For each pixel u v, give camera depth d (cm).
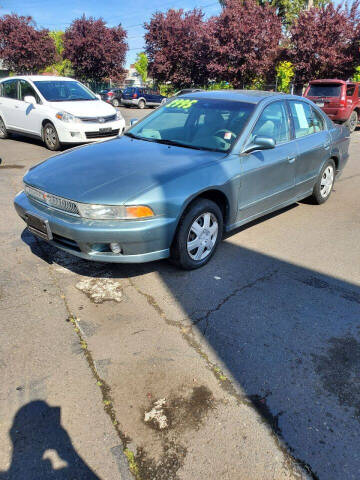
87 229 290
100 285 327
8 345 252
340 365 246
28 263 360
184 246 329
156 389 222
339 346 263
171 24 2594
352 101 1359
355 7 2019
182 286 329
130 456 184
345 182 703
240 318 289
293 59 2156
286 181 441
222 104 414
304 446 191
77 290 319
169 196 302
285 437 195
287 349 258
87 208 291
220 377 232
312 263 380
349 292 331
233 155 363
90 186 304
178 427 199
